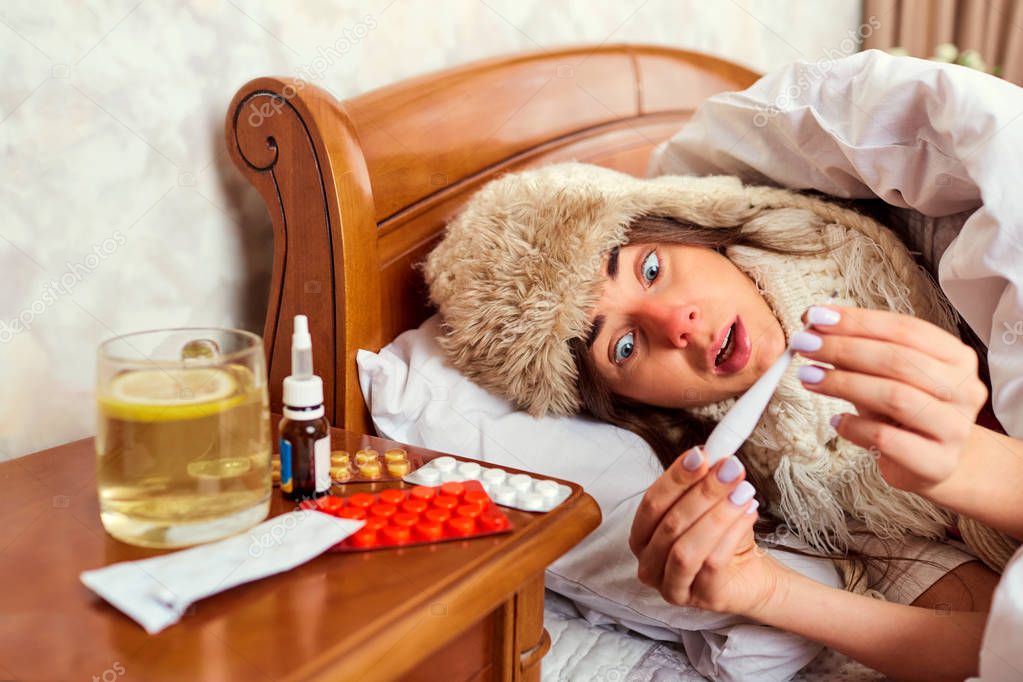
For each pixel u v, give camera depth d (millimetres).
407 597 520
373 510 611
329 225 855
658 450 933
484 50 1233
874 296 897
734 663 755
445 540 592
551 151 1229
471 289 887
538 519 627
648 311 859
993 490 670
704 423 929
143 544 574
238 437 569
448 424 883
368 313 897
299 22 958
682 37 1672
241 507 577
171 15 829
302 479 638
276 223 880
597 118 1314
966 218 902
